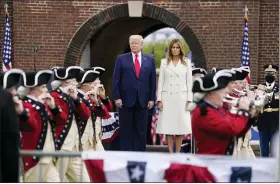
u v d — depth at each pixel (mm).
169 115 42344
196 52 64438
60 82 32750
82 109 33250
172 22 64500
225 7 64062
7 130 22125
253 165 24297
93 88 36875
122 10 64562
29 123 28469
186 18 64500
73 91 32969
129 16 64562
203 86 26516
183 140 46375
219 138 26578
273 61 64750
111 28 72625
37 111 29078
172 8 64500
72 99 32906
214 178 24188
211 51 64250
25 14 64500
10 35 63688
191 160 24156
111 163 24250
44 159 29141
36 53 64500
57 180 29453
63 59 64750
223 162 24250
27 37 64625
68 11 64625
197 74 45219
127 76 40812
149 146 55969
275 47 64812
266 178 24375
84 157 24172
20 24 64500
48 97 29781
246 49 62750
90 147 36531
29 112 28609
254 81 63781
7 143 22125
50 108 29922
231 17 64062
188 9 64375
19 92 28938
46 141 29484
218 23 64250
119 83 41094
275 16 64625
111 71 78812
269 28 64812
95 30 64875
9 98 22281
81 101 33188
